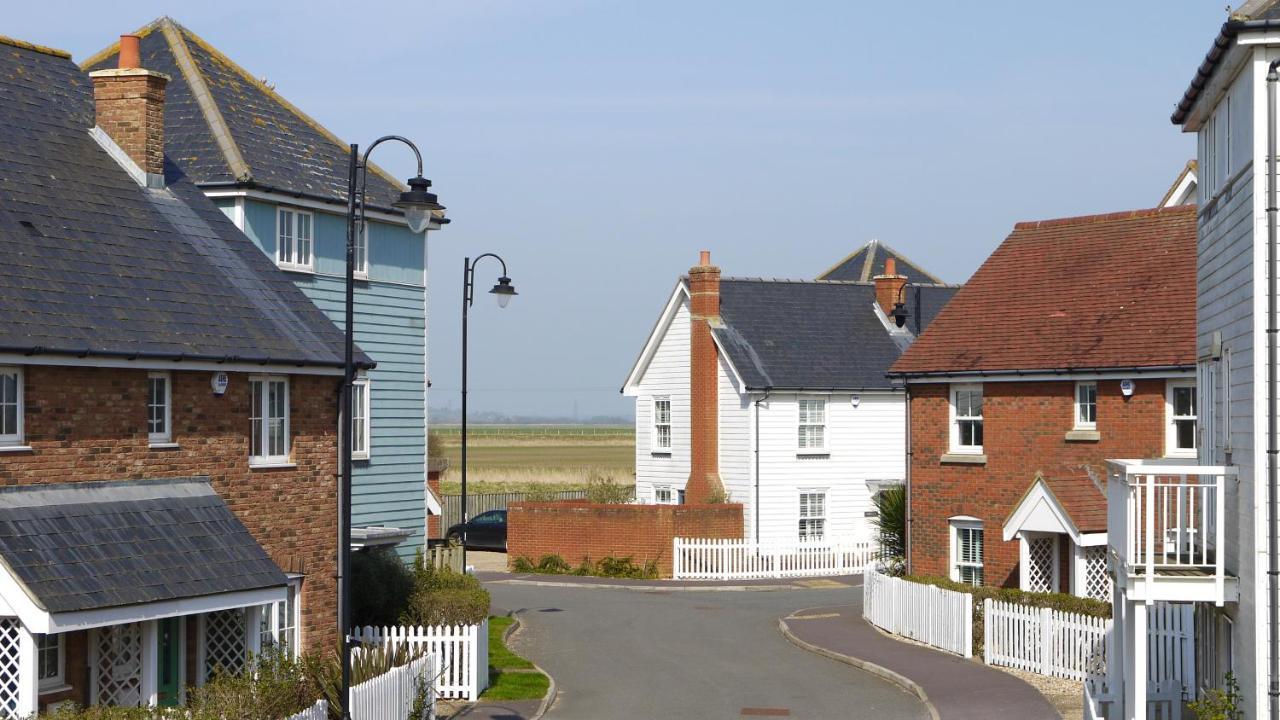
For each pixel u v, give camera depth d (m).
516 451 147.00
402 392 33.19
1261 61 17.42
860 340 51.91
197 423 21.75
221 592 19.47
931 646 30.41
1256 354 17.36
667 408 51.91
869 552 47.62
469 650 24.58
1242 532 18.22
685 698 25.34
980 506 33.78
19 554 17.38
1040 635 26.89
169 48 32.31
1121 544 20.06
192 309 22.23
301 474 23.78
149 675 18.59
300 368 23.28
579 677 27.53
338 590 24.58
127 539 19.12
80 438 19.75
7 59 24.11
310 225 30.64
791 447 49.12
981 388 34.09
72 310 20.11
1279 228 17.22
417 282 33.88
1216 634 20.67
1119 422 31.36
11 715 16.67
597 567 46.16
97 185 23.33
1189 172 35.06
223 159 29.23
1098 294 33.72
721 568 45.53
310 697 19.08
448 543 35.78
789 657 29.98
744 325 50.47
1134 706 19.20
